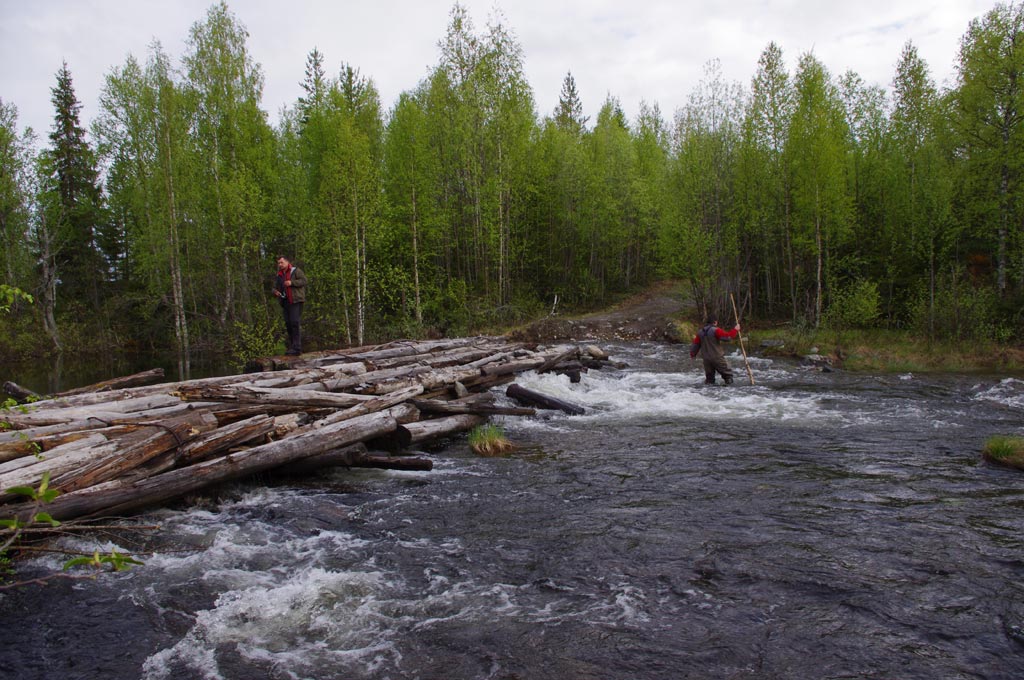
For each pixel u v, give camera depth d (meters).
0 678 3.40
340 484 6.88
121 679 3.39
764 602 4.06
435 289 27.20
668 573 4.51
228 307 26.20
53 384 17.83
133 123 26.23
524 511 5.93
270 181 25.98
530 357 14.82
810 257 27.81
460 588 4.35
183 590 4.38
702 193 26.72
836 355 18.75
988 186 23.28
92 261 35.34
